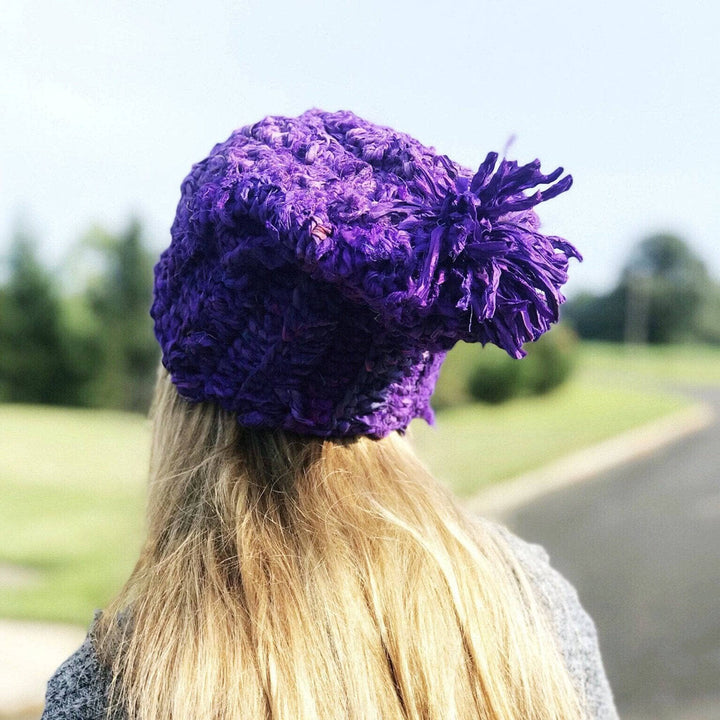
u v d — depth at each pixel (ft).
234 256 2.48
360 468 2.90
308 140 2.59
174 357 2.85
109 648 2.65
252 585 2.60
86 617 15.58
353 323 2.53
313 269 2.33
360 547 2.69
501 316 2.23
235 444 2.91
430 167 2.48
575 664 3.10
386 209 2.29
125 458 36.40
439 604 2.66
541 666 2.78
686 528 26.73
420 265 2.20
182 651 2.51
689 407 72.33
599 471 39.27
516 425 55.52
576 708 2.85
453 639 2.64
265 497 2.81
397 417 2.86
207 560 2.69
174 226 2.86
